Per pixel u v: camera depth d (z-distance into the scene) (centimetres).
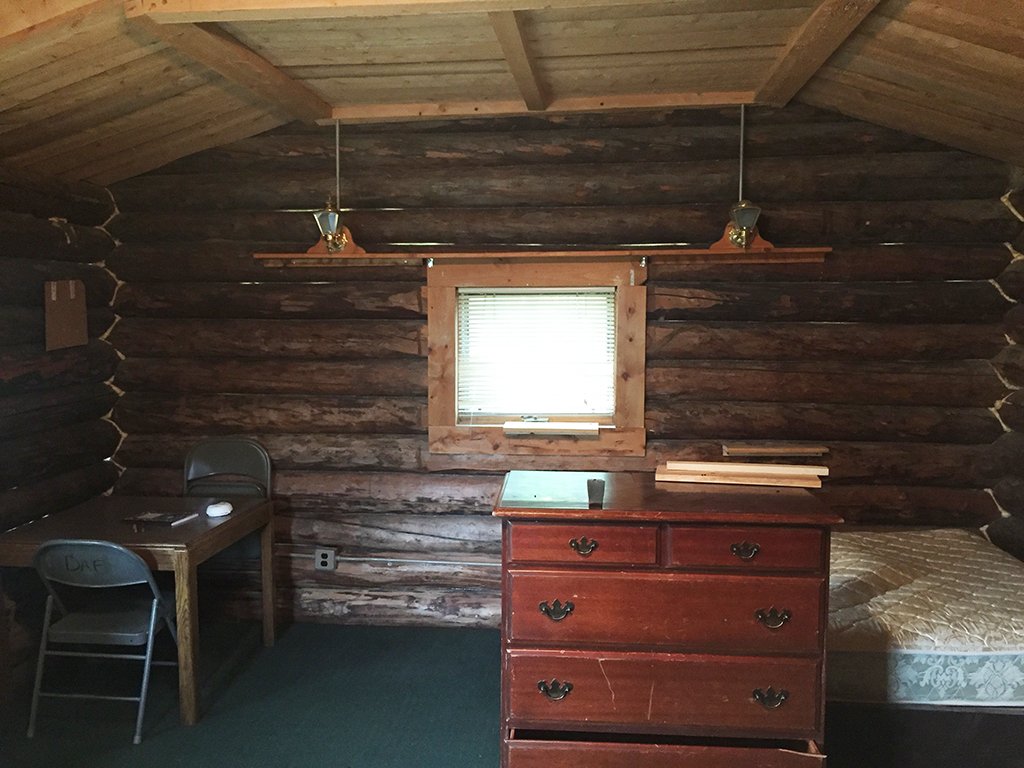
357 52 363
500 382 477
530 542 287
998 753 317
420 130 468
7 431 406
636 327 455
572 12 322
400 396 484
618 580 284
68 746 351
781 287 454
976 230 441
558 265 456
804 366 459
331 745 352
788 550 279
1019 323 430
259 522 438
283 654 444
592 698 288
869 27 331
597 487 295
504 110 445
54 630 351
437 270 463
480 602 479
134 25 317
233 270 481
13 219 404
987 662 318
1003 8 286
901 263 445
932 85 367
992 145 415
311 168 475
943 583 371
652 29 339
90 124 396
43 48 317
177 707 385
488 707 386
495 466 473
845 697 323
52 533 376
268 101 430
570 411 475
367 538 483
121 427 495
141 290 487
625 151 457
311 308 477
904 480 461
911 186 441
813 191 448
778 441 462
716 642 282
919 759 321
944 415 454
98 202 471
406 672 422
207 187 476
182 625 364
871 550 409
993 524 456
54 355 437
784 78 389
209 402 486
